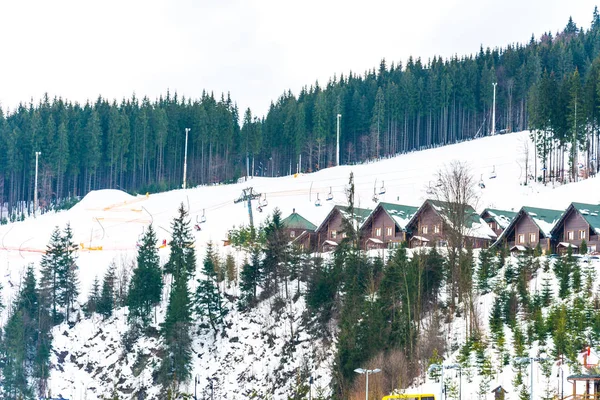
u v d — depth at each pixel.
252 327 150.12
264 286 159.75
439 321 131.12
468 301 133.62
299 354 138.88
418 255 140.75
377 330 121.69
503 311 125.81
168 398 134.25
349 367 118.62
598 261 142.00
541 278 138.62
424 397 102.88
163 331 147.75
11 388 140.62
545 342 113.81
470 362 114.25
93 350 150.75
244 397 134.38
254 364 140.75
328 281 146.12
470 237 156.38
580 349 109.31
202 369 143.25
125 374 144.00
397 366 114.81
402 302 133.50
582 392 99.50
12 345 144.25
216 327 152.38
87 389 141.62
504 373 110.69
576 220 158.38
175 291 153.88
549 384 103.06
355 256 148.00
